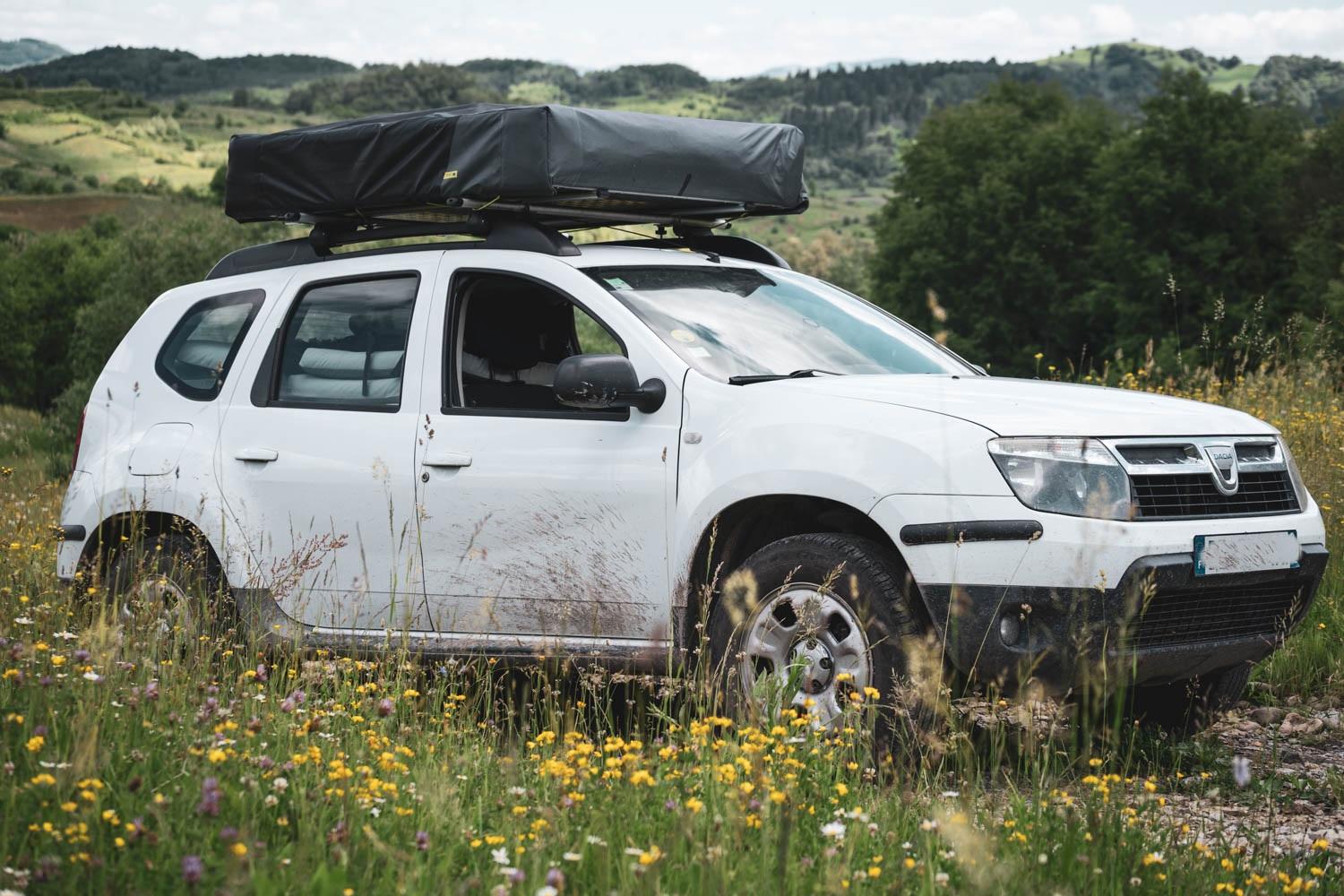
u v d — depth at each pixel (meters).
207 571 6.45
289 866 3.17
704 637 5.03
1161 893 3.55
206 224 54.03
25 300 79.62
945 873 3.44
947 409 4.96
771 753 4.18
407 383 6.16
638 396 5.44
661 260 6.29
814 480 4.98
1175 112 69.75
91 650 4.72
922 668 4.70
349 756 4.18
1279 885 3.73
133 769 3.80
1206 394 11.78
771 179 6.98
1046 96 88.38
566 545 5.61
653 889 3.08
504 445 5.79
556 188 6.01
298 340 6.63
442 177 6.26
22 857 3.10
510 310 6.25
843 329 6.29
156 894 2.97
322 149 6.73
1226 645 5.08
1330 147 67.44
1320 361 12.29
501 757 4.54
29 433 44.66
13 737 3.93
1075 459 4.77
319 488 6.23
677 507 5.33
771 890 3.10
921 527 4.76
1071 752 4.86
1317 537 5.44
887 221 83.25
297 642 5.87
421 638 5.92
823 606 4.97
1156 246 69.94
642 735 5.43
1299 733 6.28
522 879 2.94
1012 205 75.50
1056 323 75.06
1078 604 4.60
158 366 7.07
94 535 6.86
